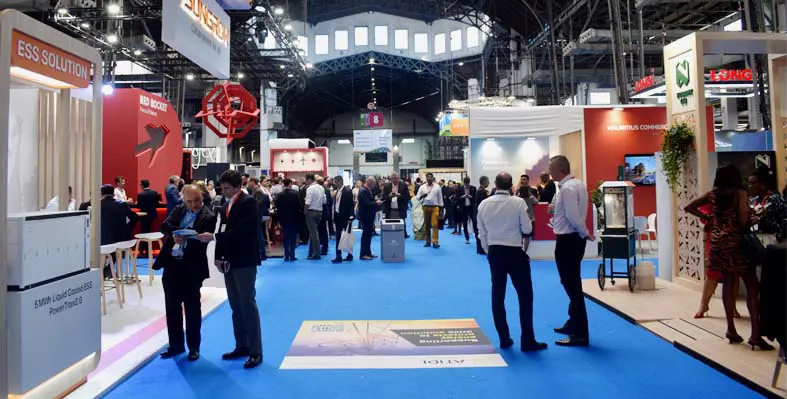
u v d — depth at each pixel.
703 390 2.60
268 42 20.11
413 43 27.16
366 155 38.19
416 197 10.24
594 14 14.95
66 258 2.57
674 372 2.85
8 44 2.23
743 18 8.98
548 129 9.98
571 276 3.33
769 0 8.32
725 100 13.52
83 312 2.67
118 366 2.93
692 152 4.88
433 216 8.78
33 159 4.60
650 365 2.96
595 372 2.86
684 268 5.10
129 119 8.42
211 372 2.92
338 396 2.57
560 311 4.23
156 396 2.60
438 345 3.37
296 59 17.67
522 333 3.24
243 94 8.95
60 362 2.48
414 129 39.72
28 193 4.59
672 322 3.74
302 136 36.47
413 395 2.57
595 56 17.16
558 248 3.38
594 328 3.73
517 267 3.24
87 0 11.99
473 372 2.88
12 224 2.26
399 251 7.16
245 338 3.18
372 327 3.82
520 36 20.12
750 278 3.12
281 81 21.19
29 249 2.29
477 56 25.86
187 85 19.73
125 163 8.40
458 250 8.40
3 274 2.21
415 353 3.21
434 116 37.38
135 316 4.16
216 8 5.30
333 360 3.09
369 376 2.83
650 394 2.56
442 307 4.44
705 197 3.40
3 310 2.21
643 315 3.90
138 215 6.66
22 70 2.56
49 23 12.00
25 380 2.24
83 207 4.31
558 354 3.17
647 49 13.57
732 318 3.22
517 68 20.59
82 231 2.71
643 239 8.92
